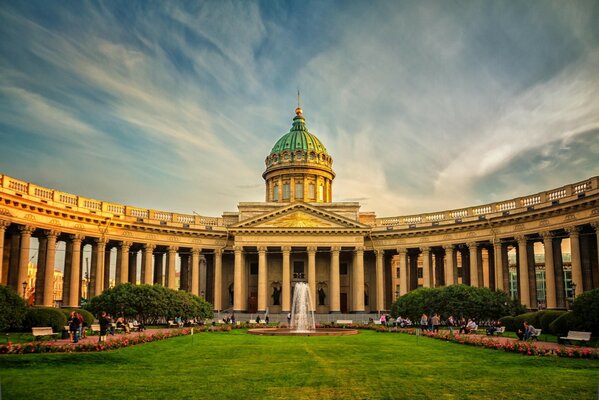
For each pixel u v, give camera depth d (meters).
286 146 103.00
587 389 22.02
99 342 33.91
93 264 71.75
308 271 83.00
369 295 90.56
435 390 21.69
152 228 77.75
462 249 83.50
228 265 90.81
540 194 64.75
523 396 20.77
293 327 62.19
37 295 63.94
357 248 83.19
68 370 26.14
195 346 37.28
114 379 23.84
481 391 21.56
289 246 83.25
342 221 83.44
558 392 21.45
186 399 20.09
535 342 39.59
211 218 86.06
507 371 26.14
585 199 57.03
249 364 28.33
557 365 28.00
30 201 59.62
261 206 89.25
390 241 84.06
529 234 66.75
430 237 80.44
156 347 35.47
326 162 103.94
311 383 22.95
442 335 44.28
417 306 59.12
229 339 43.47
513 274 132.25
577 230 59.56
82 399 20.00
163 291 58.47
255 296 89.62
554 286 62.97
